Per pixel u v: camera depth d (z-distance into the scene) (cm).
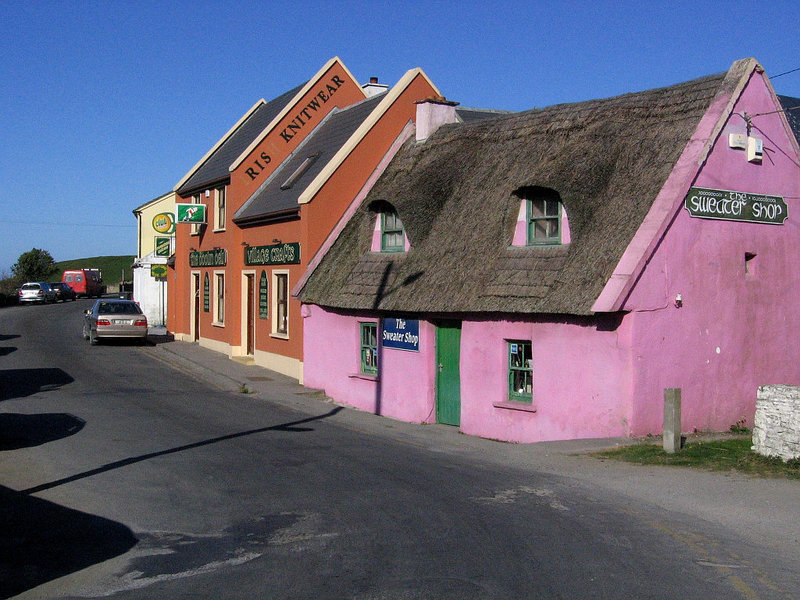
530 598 593
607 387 1330
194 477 1060
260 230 2611
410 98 2327
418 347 1767
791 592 605
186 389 2106
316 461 1171
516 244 1576
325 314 2120
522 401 1514
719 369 1421
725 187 1428
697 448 1188
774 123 1515
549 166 1551
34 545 764
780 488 943
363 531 788
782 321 1527
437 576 646
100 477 1062
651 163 1427
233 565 692
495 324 1555
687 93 1499
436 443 1401
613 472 1062
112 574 676
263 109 3472
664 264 1338
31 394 1927
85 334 3409
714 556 695
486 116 2903
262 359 2606
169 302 3750
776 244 1521
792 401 1067
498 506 881
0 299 5984
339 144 2436
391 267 1873
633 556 694
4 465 1141
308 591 618
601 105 1656
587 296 1317
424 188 1872
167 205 4656
